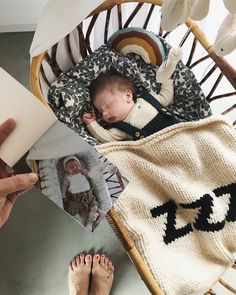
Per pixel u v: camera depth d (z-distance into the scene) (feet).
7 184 2.29
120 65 4.11
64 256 4.55
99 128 4.04
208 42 3.85
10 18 5.29
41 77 3.78
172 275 3.29
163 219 3.65
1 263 4.50
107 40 4.19
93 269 4.44
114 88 4.05
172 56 3.15
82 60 4.05
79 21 2.89
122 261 4.56
